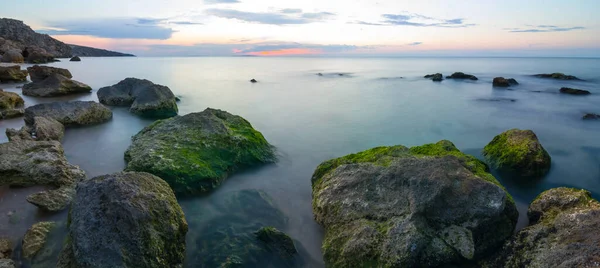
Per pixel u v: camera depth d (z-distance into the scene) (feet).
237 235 26.63
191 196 32.32
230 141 40.50
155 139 40.57
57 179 31.73
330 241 25.26
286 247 25.04
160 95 67.41
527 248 22.48
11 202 28.55
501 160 41.32
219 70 207.10
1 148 33.60
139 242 20.72
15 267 21.71
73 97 86.43
